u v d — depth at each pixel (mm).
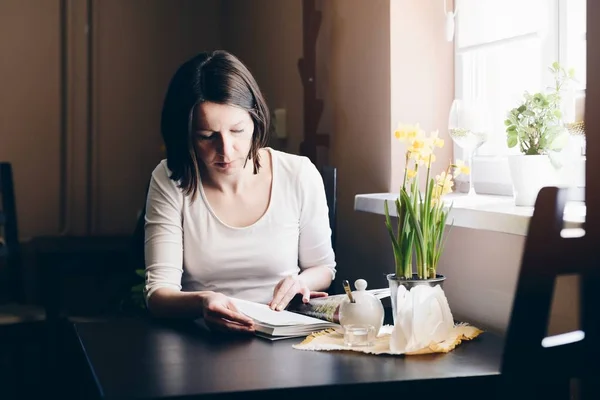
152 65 4156
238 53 3965
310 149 2836
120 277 3939
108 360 1373
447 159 2316
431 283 1511
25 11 3979
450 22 2230
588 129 1250
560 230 1130
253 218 1928
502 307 1734
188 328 1649
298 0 3076
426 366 1299
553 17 1907
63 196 4051
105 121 4098
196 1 4219
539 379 1130
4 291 3732
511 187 2035
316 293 1807
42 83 4008
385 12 2305
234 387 1185
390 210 2062
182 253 1899
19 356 3088
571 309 1496
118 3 4102
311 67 2826
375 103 2387
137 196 4137
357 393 1202
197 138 1785
